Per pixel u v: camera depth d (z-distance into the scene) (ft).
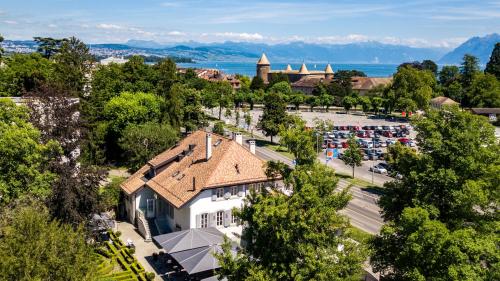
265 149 391.45
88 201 158.71
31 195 141.18
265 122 415.85
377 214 228.02
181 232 166.71
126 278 152.25
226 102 569.64
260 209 99.19
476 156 124.77
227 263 103.76
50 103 189.88
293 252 98.02
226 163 188.55
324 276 92.17
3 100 153.17
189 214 177.99
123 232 199.31
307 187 96.53
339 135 473.67
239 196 186.60
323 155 389.39
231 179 184.14
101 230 182.09
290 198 99.66
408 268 110.73
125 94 310.86
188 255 152.35
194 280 151.94
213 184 179.52
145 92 352.28
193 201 177.68
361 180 305.94
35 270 90.63
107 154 306.96
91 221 163.94
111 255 170.09
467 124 130.52
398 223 119.14
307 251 95.35
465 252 106.73
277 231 95.55
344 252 100.42
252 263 100.12
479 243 106.63
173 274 160.04
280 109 419.54
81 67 376.68
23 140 140.05
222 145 199.72
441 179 121.90
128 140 270.87
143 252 178.40
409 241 107.34
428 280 107.65
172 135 276.21
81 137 197.67
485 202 118.32
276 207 95.86
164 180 200.23
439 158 129.08
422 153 135.64
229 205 185.26
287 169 109.91
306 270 93.86
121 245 181.37
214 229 172.24
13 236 95.71
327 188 102.01
